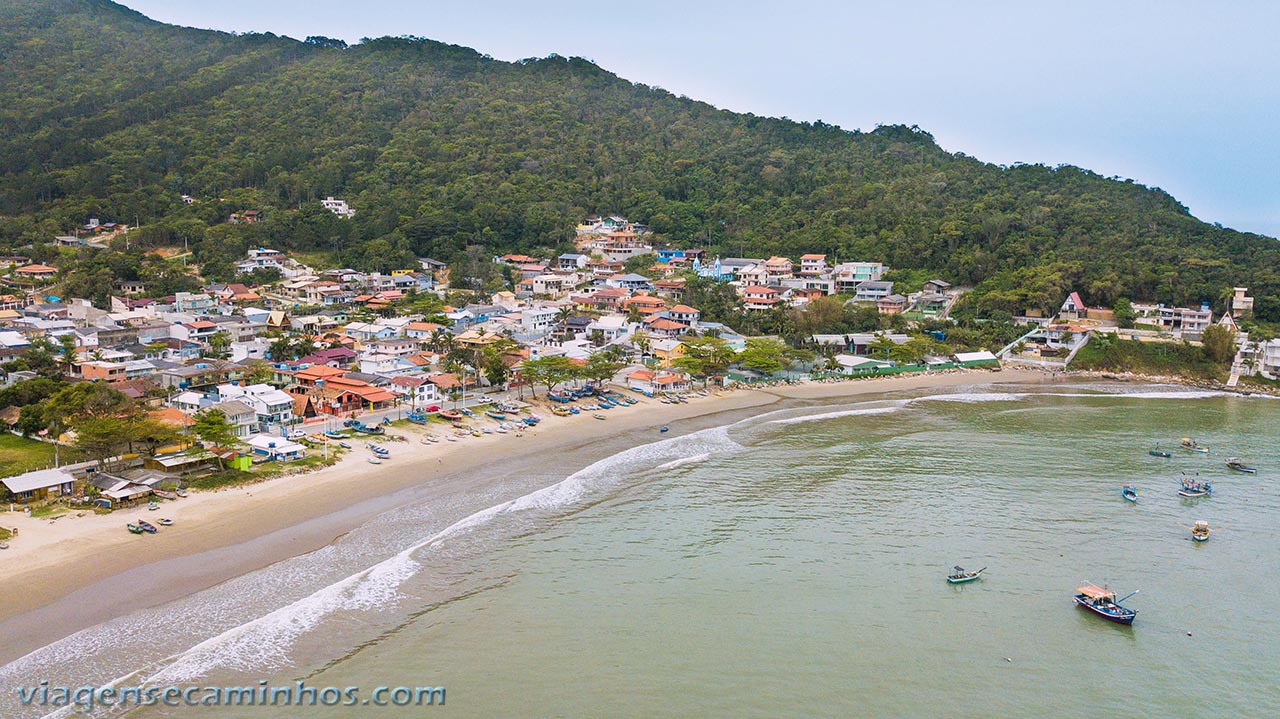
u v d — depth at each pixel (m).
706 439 116.75
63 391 101.56
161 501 82.31
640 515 85.06
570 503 88.19
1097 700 54.88
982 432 123.25
